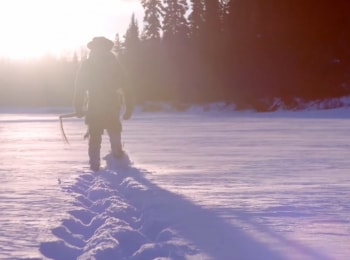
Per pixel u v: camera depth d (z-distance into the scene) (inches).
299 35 2615.7
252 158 545.6
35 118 1953.7
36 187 350.9
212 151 627.2
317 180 385.1
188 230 229.1
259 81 2593.5
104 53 444.8
